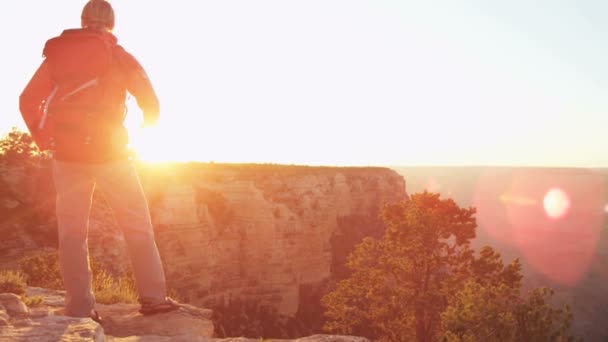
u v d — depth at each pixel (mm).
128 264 40125
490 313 14039
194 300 66375
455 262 28516
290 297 75500
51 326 2918
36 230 39094
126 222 4684
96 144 4098
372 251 32250
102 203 44781
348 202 93125
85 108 3963
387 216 32562
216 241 70688
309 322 76500
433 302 26656
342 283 31719
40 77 4004
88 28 4094
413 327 27078
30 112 4023
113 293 7715
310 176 86062
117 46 4117
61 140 4039
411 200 31625
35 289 7449
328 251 84500
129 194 4543
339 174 92438
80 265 4508
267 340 4707
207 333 4891
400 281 28953
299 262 77750
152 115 4238
